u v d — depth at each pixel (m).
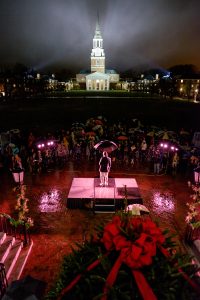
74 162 21.91
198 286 2.18
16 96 99.62
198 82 99.31
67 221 12.64
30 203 14.50
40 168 19.55
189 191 16.25
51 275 9.09
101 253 2.24
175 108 62.31
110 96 102.00
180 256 2.37
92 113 53.28
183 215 13.25
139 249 2.00
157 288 2.13
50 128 37.75
